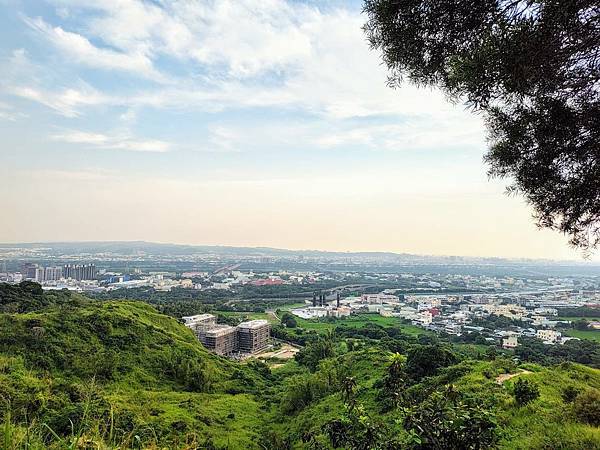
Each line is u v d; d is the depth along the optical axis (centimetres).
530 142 834
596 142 752
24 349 4253
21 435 477
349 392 677
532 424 1723
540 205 889
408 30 744
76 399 2755
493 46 658
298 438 3394
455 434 595
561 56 673
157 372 5112
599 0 596
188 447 792
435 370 3659
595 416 1603
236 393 5456
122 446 551
